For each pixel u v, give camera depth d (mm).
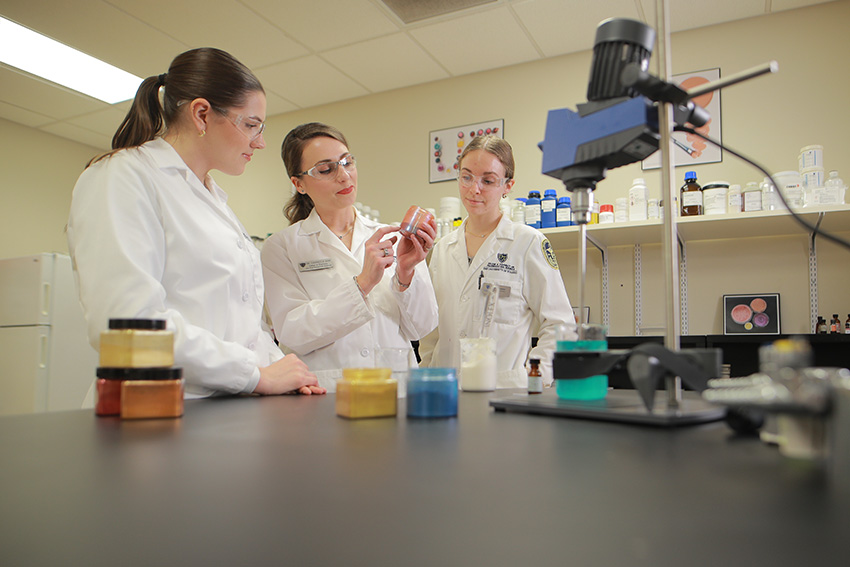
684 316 3324
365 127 4469
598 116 737
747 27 3369
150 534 323
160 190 1250
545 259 2102
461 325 2123
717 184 2998
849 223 2893
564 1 3195
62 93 4375
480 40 3629
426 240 1649
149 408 771
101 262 1104
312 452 523
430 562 275
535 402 770
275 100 4543
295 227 1966
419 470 445
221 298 1314
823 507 332
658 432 588
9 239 4883
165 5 3262
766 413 521
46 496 391
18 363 3264
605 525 312
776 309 3119
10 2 3232
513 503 355
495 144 2051
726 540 285
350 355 1784
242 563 284
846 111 3129
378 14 3340
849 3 3176
